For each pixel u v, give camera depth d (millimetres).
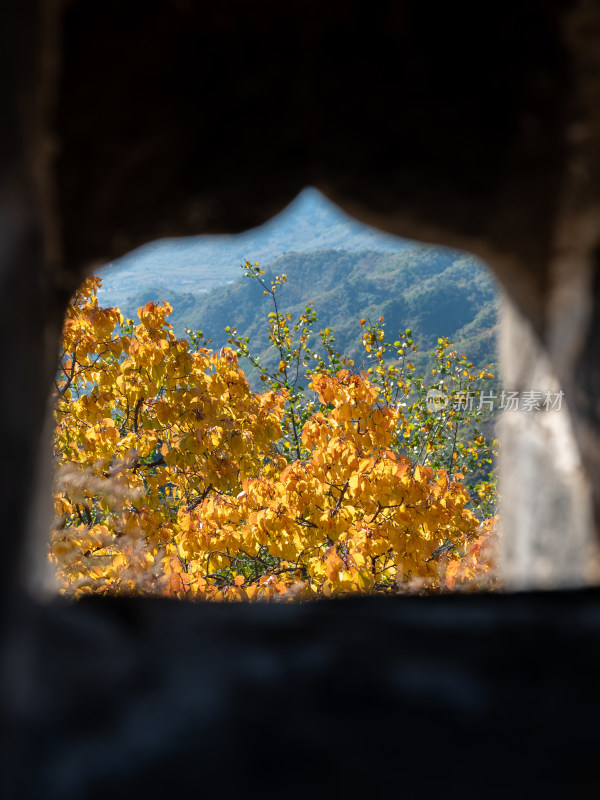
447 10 1616
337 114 1800
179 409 6781
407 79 1725
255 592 5102
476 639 1597
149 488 6562
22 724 1091
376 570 5441
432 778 1146
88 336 7004
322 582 5562
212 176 1813
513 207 1853
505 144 1771
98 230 1734
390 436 6047
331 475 5797
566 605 1789
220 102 1699
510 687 1392
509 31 1609
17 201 1167
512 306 2248
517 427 2365
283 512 5445
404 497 5340
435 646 1562
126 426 8422
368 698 1340
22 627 1091
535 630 1632
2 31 1102
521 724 1276
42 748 1119
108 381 7066
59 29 1399
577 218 1753
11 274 1104
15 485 1045
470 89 1730
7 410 1034
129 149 1655
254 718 1264
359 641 1568
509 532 2500
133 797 1055
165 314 7246
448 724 1280
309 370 11141
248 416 7152
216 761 1153
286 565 6355
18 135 1179
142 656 1436
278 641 1573
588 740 1233
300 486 5559
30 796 1039
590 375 1775
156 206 1805
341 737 1225
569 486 1955
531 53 1628
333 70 1714
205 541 5395
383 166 1887
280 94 1736
